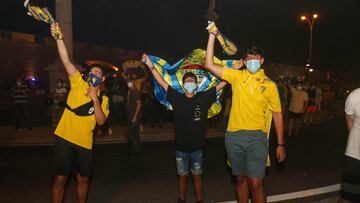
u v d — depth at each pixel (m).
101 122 4.54
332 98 28.41
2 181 6.74
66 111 4.50
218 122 13.68
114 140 11.23
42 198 5.81
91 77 4.54
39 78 18.98
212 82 5.62
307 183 6.79
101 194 6.09
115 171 7.57
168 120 15.63
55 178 4.56
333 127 15.80
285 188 6.48
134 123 8.95
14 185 6.49
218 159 8.80
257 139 4.27
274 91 4.29
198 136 5.00
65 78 14.15
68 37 13.71
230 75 4.39
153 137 12.00
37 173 7.32
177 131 5.03
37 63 18.92
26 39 18.50
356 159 4.17
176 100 4.93
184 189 5.34
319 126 16.12
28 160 8.46
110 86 14.64
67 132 4.45
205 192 6.21
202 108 4.93
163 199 5.86
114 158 8.79
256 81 4.25
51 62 19.33
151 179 7.00
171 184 6.68
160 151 9.69
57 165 4.49
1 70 17.77
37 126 13.47
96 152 9.47
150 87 14.99
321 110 25.14
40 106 17.97
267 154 4.39
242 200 4.67
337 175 7.38
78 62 20.78
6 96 17.67
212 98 4.97
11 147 10.04
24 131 12.32
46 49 19.14
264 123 4.34
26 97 12.48
